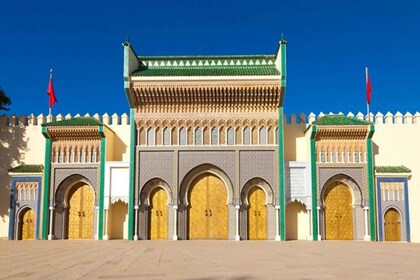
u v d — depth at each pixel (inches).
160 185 1270.9
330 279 414.9
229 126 1286.9
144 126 1290.6
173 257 666.2
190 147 1278.3
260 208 1259.8
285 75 1253.1
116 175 1290.6
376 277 428.8
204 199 1270.9
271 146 1270.9
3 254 745.0
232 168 1269.7
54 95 1443.2
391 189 1279.5
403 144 1368.1
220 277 431.2
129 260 617.6
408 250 841.5
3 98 1418.6
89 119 1330.0
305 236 1289.4
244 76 1268.5
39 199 1293.1
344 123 1264.8
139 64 1363.2
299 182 1278.3
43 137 1402.6
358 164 1272.1
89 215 1288.1
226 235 1251.2
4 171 1389.0
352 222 1262.3
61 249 866.8
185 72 1304.1
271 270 491.5
